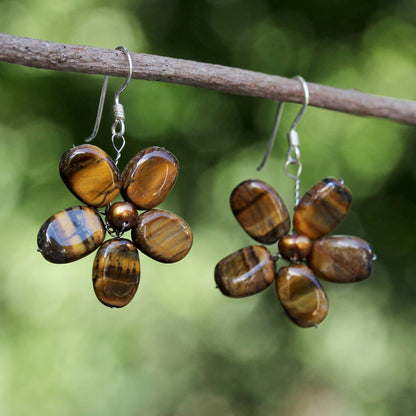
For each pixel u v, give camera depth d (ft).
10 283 1.48
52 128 1.46
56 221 1.06
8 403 1.44
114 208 1.07
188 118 1.50
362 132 1.50
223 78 1.12
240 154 1.50
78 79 1.46
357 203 1.49
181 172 1.49
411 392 1.48
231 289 1.11
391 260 1.48
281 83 1.14
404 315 1.48
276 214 1.12
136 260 1.07
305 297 1.11
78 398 1.46
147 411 1.48
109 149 1.46
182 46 1.49
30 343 1.47
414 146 1.48
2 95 1.46
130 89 1.47
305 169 1.50
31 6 1.49
